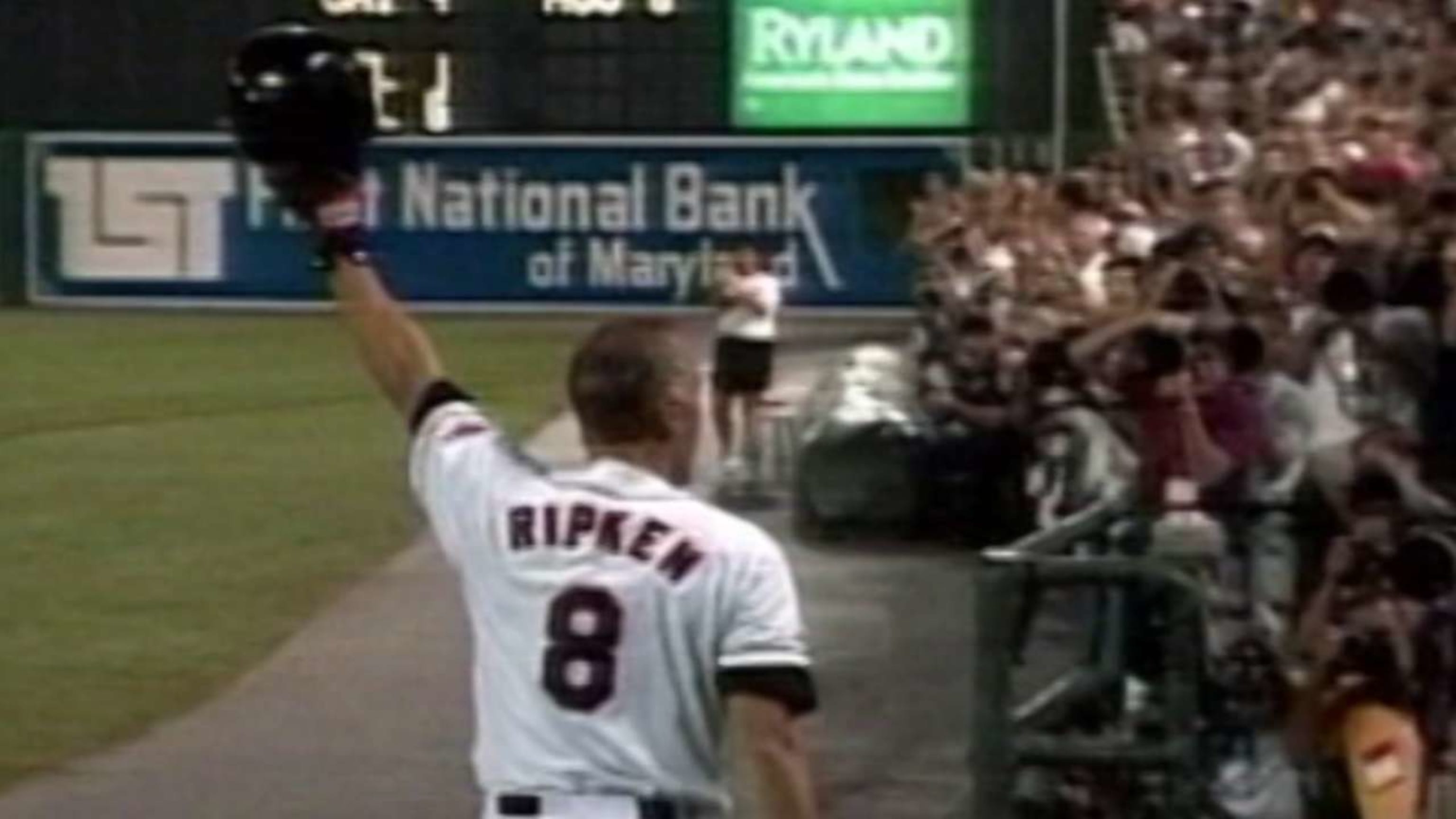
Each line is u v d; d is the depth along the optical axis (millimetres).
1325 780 20641
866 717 32719
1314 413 26250
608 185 97500
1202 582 21625
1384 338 26594
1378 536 20344
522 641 12742
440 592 41219
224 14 96688
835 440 47094
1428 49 59094
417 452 13117
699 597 12586
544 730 12680
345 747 30953
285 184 13344
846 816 27859
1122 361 25344
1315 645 20422
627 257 97938
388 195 98188
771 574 12641
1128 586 20969
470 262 98625
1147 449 23969
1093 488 31938
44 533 47406
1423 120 46594
